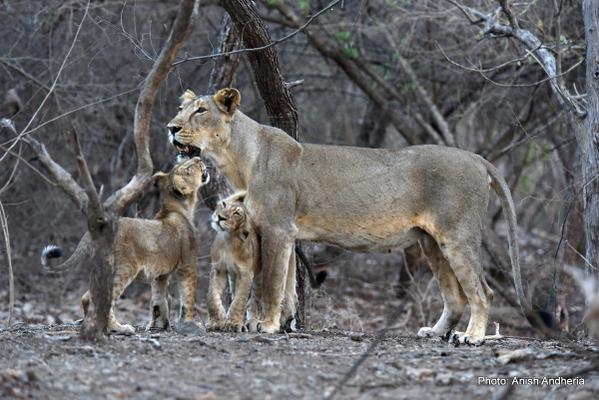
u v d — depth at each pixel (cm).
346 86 2461
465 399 858
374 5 2148
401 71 2253
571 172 1903
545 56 1482
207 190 1551
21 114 1973
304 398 849
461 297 1294
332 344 1116
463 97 2292
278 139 1259
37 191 2092
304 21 2055
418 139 2211
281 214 1230
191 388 869
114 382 882
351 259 2205
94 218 1000
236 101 1238
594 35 1332
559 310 1702
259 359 992
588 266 1341
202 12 2095
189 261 1184
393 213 1261
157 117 2038
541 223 2939
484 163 1291
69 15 1945
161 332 1177
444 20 2066
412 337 1285
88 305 1105
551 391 893
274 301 1223
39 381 870
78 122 2027
